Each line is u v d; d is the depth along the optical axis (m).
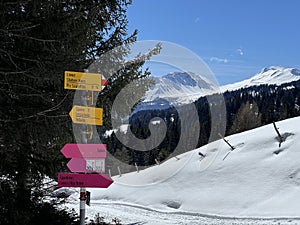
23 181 4.70
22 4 3.98
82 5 4.85
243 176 17.11
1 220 4.27
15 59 4.20
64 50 4.20
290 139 18.64
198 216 13.73
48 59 4.15
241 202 14.97
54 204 5.36
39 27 4.17
